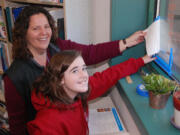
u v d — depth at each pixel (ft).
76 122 2.76
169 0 3.31
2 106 6.53
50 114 2.46
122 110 3.87
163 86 2.68
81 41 5.69
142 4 3.81
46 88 2.52
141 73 3.91
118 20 3.92
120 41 3.88
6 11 5.04
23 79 3.21
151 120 2.60
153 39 3.16
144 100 3.10
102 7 4.52
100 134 3.22
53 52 3.66
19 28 3.25
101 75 3.46
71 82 2.41
